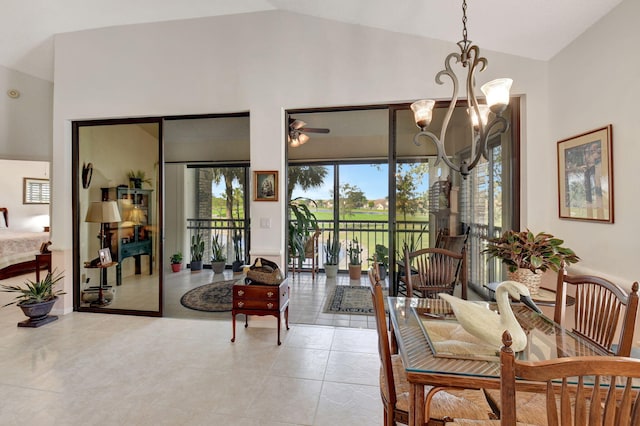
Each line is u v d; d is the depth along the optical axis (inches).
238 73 126.0
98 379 86.5
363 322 130.0
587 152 90.5
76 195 142.2
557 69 104.1
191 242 236.5
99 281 142.5
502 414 32.7
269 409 74.6
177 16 127.7
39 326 123.1
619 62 79.5
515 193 114.4
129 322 128.8
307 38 121.9
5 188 293.1
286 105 123.2
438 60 114.8
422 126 75.0
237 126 192.4
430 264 96.7
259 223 125.0
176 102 130.0
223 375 89.0
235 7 122.5
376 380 87.0
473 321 51.2
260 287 109.1
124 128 137.9
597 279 61.0
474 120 73.1
